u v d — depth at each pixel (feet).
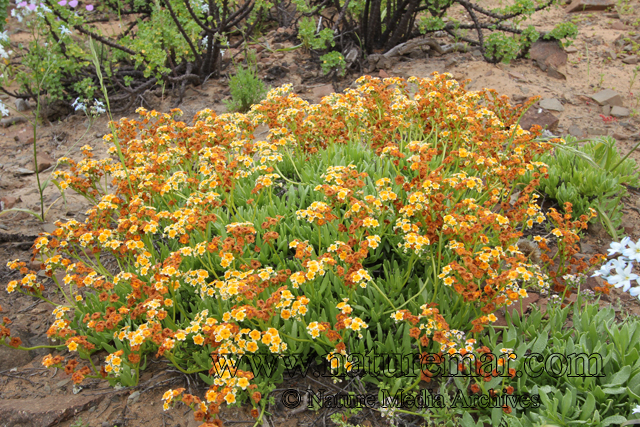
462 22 28.71
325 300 10.12
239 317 8.09
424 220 10.20
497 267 9.29
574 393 8.38
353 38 25.85
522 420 8.23
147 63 23.24
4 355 10.62
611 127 19.20
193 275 9.59
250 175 13.55
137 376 9.78
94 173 12.48
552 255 12.92
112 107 23.35
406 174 13.53
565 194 14.20
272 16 31.37
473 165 11.49
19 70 22.93
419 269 11.30
